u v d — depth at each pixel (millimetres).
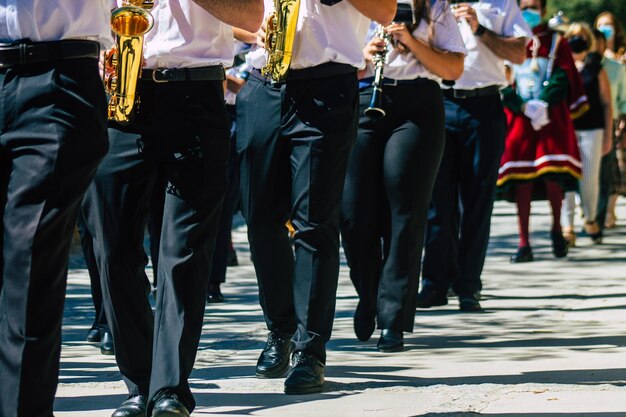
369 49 11008
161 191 8500
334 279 9562
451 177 14227
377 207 11375
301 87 9461
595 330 12539
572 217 22312
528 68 19359
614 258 20234
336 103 9430
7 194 6793
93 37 6871
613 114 23969
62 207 6715
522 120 19469
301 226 9508
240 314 14305
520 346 11570
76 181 6746
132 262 8195
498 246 22688
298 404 8898
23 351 6699
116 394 9445
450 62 11156
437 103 11258
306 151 9438
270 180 9773
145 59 8023
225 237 15469
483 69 13969
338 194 9547
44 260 6719
